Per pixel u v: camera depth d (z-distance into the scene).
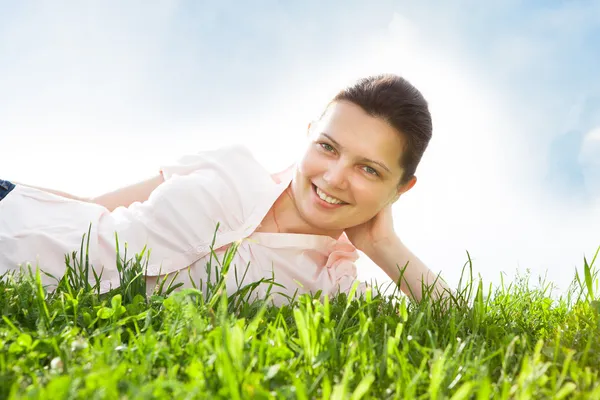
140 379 1.11
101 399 0.96
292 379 1.15
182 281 2.27
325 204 2.31
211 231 2.30
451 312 1.86
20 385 1.09
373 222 2.58
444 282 2.42
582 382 1.29
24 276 1.87
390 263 2.57
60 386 0.96
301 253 2.42
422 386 1.22
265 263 2.33
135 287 1.97
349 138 2.21
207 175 2.41
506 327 1.87
